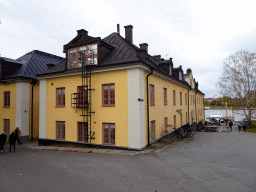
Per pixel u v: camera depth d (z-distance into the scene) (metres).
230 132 25.47
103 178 6.68
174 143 14.39
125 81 11.71
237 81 29.41
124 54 12.79
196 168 7.70
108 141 12.29
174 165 8.16
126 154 10.35
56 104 14.85
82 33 13.76
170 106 17.80
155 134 13.74
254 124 30.31
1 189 5.84
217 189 5.68
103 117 12.39
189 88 26.12
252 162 8.55
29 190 5.73
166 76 15.80
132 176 6.85
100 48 12.93
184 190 5.63
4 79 17.91
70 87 14.04
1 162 9.30
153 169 7.64
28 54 21.78
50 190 5.71
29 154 11.35
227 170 7.39
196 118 32.50
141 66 11.20
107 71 12.27
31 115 18.09
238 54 29.55
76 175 7.03
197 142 14.91
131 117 11.38
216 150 11.36
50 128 14.90
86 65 12.65
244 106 32.12
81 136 13.52
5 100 18.84
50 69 16.02
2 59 18.14
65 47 14.29
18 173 7.41
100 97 12.59
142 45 18.23
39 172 7.48
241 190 5.59
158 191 5.59
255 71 28.47
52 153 11.47
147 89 12.39
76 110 13.60
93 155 10.42
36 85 18.77
